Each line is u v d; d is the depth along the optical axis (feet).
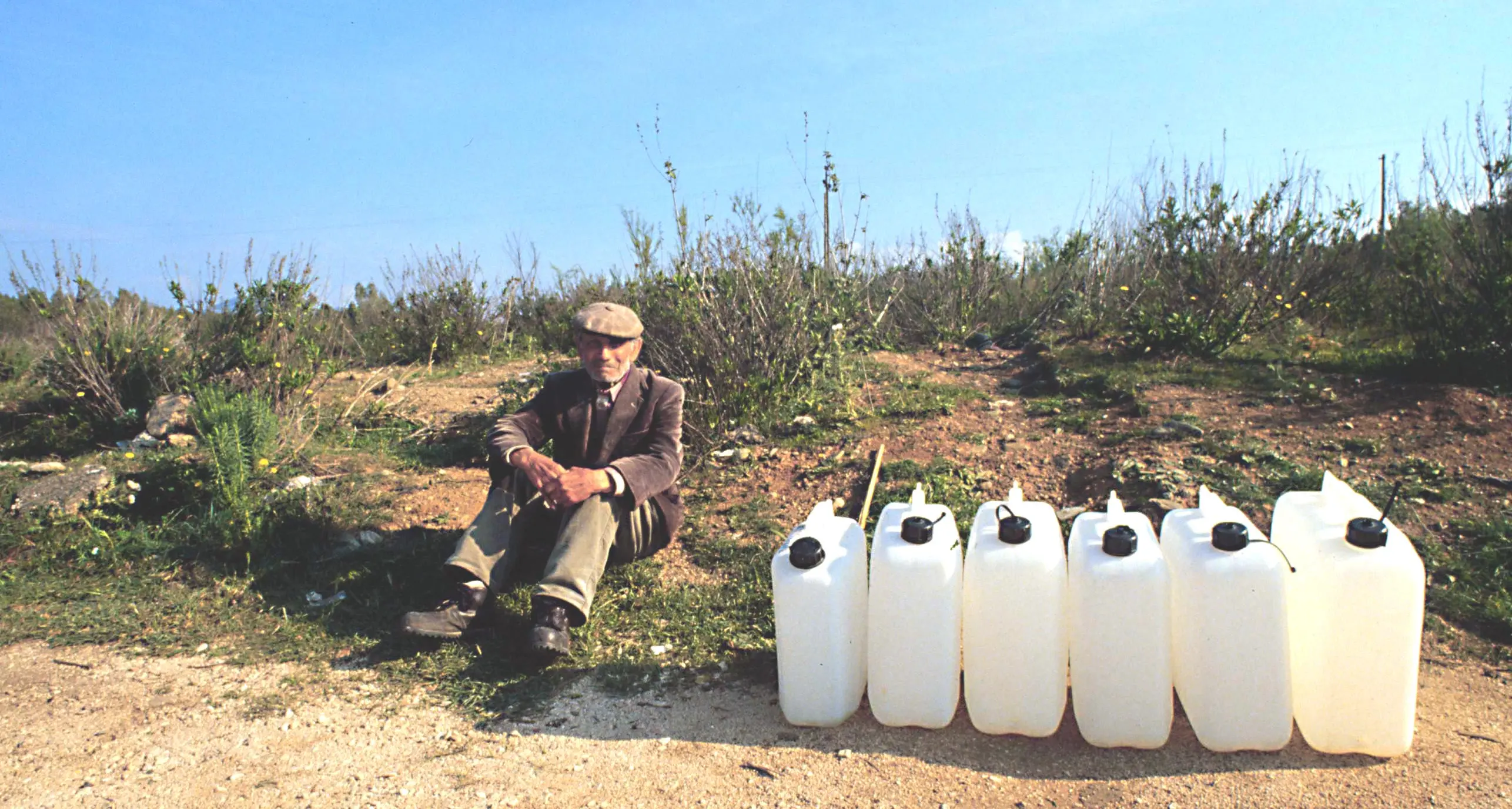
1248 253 23.12
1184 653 8.33
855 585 9.22
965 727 8.95
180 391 21.76
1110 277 27.37
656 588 12.37
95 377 21.25
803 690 9.01
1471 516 12.59
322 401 23.11
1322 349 20.98
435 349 33.58
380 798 8.18
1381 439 15.06
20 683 10.44
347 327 32.89
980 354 25.64
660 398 12.04
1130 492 14.03
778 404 18.69
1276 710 8.00
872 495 14.49
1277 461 14.49
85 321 22.00
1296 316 22.93
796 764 8.48
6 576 13.05
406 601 12.31
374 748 9.04
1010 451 16.19
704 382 19.29
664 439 12.01
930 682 8.76
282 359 22.08
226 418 17.81
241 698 10.05
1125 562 8.13
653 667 10.48
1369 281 23.27
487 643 11.13
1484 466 13.80
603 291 35.55
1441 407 15.80
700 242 20.98
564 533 10.85
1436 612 10.71
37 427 20.63
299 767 8.73
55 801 8.23
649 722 9.39
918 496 9.62
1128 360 21.49
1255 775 7.82
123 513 14.87
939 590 8.63
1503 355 16.85
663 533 12.55
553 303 37.45
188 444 19.22
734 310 19.90
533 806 8.01
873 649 8.90
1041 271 31.48
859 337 24.52
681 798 8.05
